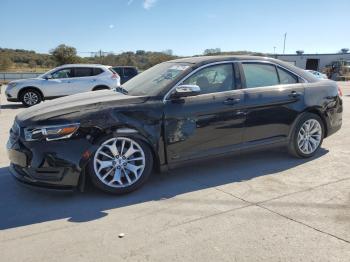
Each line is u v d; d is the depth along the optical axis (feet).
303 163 17.98
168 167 15.05
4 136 25.26
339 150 20.42
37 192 14.57
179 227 11.52
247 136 16.62
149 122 14.28
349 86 91.35
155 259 9.75
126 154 14.14
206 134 15.51
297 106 17.74
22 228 11.62
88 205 13.30
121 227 11.58
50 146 13.01
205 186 15.06
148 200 13.70
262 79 17.21
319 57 173.78
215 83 16.02
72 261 9.71
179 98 14.97
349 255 9.82
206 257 9.80
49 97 46.75
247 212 12.53
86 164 13.35
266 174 16.43
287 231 11.16
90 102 14.44
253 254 9.92
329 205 13.04
